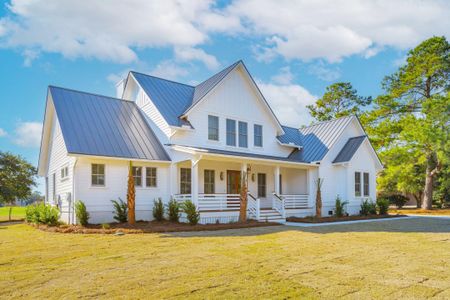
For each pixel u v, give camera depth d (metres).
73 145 14.95
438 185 33.31
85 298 5.23
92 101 18.64
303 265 7.35
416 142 27.44
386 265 7.41
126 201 16.17
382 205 23.08
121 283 5.96
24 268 7.09
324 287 5.81
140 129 18.56
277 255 8.39
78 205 14.38
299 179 22.67
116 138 16.86
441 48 29.16
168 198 17.28
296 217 19.58
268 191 22.30
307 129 25.59
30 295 5.39
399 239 11.26
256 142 21.59
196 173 15.91
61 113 16.52
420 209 30.03
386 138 30.22
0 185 26.66
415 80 30.25
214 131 19.53
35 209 18.55
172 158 17.36
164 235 12.05
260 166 22.03
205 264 7.37
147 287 5.74
